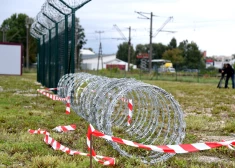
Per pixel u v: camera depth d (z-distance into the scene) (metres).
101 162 5.81
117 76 48.47
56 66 18.56
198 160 6.61
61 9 15.39
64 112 11.56
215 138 8.65
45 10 17.05
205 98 18.78
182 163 6.28
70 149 6.93
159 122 10.10
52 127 9.09
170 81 41.19
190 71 50.56
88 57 101.38
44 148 6.88
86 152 6.77
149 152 6.85
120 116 10.82
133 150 6.93
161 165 6.11
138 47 123.94
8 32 80.69
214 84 35.16
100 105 7.20
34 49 81.44
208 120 11.14
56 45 18.58
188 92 22.81
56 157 6.17
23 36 81.94
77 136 8.13
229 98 18.97
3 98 14.98
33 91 19.22
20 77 36.59
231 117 12.21
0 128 8.52
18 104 13.28
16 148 6.73
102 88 7.45
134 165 6.06
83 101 9.84
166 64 83.25
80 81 11.78
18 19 82.81
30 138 7.57
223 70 27.73
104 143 7.40
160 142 7.63
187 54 92.75
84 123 9.53
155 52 115.44
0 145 6.90
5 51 31.05
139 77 47.00
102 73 53.41
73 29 14.89
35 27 24.19
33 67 75.75
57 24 18.45
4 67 31.14
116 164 5.96
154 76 47.41
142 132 8.77
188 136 8.60
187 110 13.80
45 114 10.92
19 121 9.51
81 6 14.85
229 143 5.62
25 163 6.02
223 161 6.54
